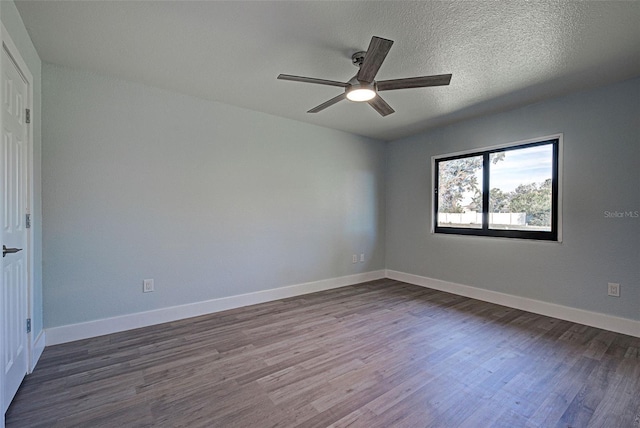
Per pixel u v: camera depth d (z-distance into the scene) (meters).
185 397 1.79
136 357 2.27
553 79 2.71
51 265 2.46
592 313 2.90
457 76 2.66
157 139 2.94
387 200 5.04
